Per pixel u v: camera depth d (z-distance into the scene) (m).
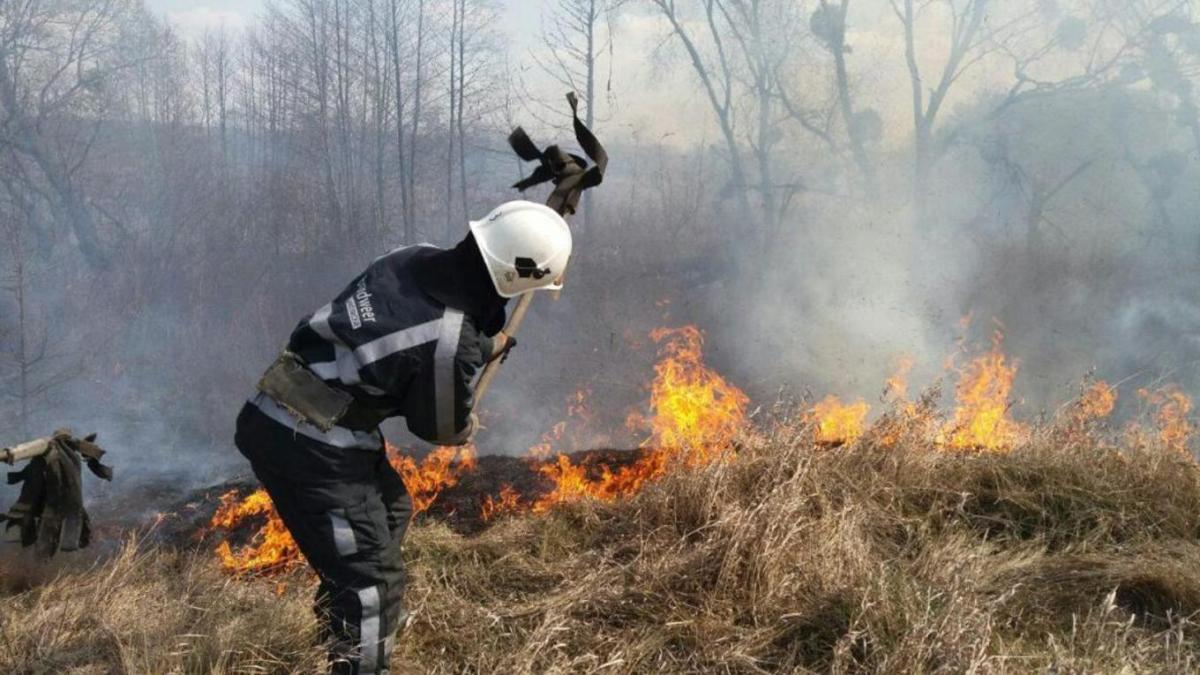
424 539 3.62
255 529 4.32
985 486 3.87
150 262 15.38
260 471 2.60
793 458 3.73
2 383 11.16
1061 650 2.69
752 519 3.17
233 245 16.81
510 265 2.52
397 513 2.83
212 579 3.44
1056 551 3.44
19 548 4.22
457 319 2.47
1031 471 3.87
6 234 13.70
